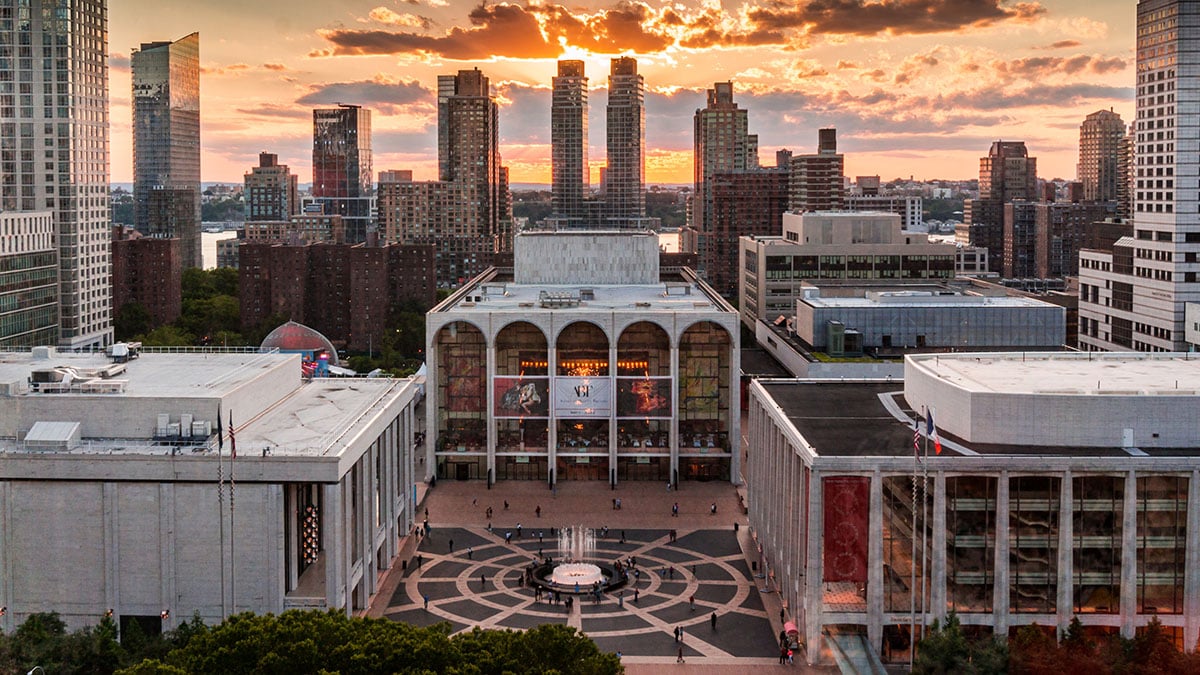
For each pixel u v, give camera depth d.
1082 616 156.00
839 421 183.38
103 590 165.88
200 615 164.75
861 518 158.12
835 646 159.00
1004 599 155.62
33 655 140.25
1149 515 155.25
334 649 128.75
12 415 173.75
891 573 158.62
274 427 184.00
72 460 163.88
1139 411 162.62
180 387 184.25
